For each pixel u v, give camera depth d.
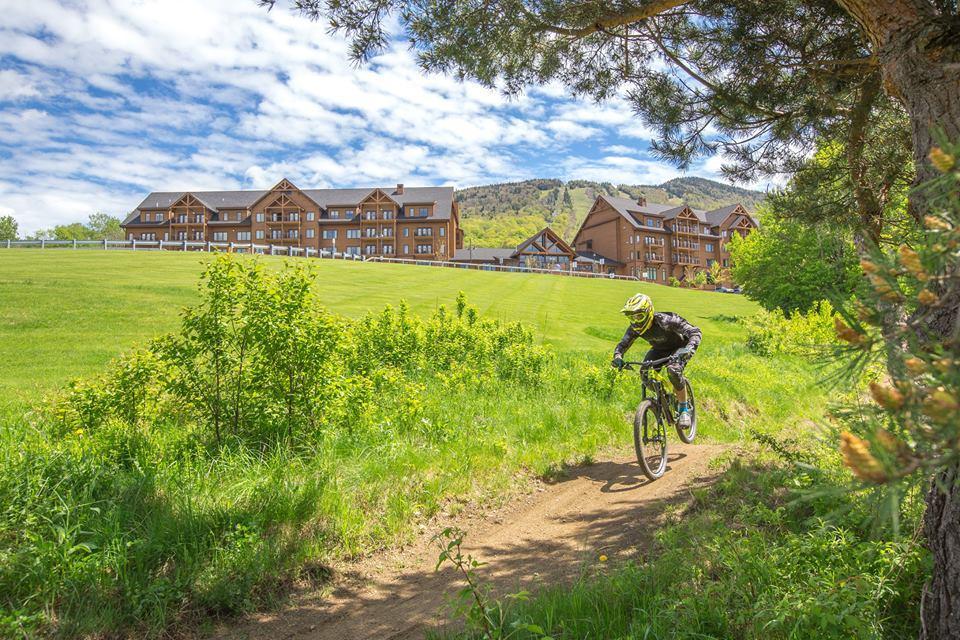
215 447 6.00
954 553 2.22
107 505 4.46
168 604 3.72
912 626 2.71
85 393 6.26
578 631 3.13
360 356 9.87
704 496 5.18
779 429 9.00
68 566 3.69
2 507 4.12
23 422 6.73
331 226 90.06
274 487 5.09
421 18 5.30
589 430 8.52
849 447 1.01
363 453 6.27
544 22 5.21
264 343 6.31
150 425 6.32
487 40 5.45
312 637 3.65
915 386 1.04
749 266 40.06
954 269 1.18
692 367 14.09
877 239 4.56
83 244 56.12
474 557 4.82
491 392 10.00
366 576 4.49
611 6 4.91
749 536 3.91
